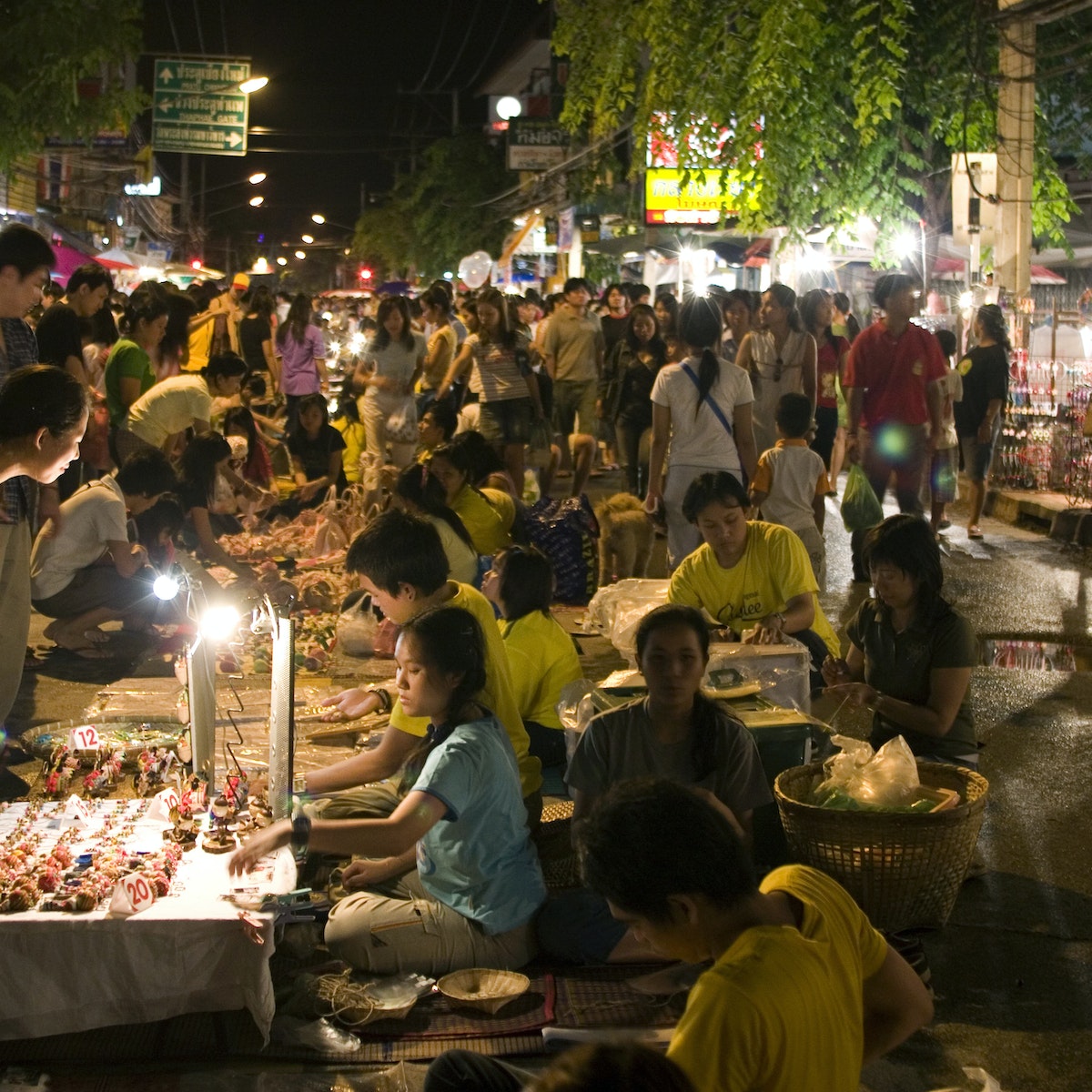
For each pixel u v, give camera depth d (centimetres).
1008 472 1422
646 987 396
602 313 1781
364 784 476
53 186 2992
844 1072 232
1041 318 2008
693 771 428
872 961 251
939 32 1681
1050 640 861
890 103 1451
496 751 402
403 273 5600
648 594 762
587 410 1403
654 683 422
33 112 1638
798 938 233
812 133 1509
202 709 475
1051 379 1512
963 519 1377
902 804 429
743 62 1502
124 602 779
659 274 2394
